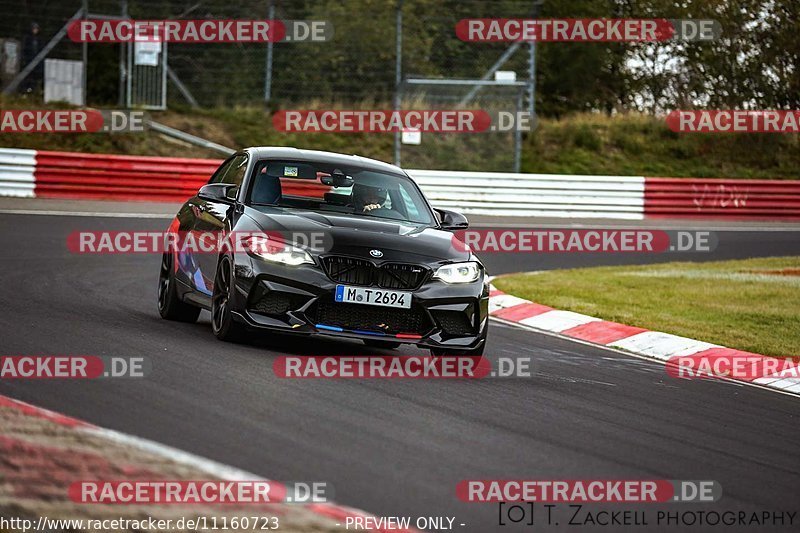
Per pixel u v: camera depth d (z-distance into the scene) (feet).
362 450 40.04
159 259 110.11
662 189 187.73
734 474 42.57
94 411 42.63
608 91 255.70
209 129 202.39
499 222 168.66
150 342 59.82
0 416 40.19
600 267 129.80
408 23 208.74
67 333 60.85
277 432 41.55
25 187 153.89
